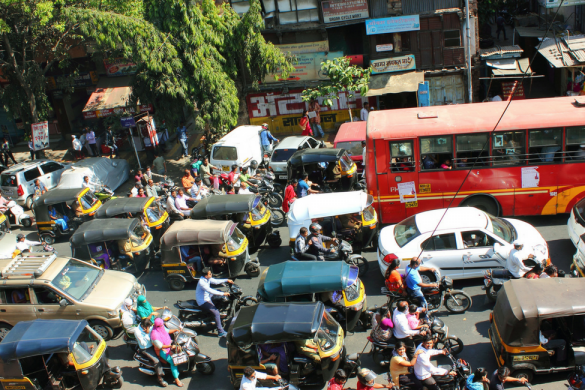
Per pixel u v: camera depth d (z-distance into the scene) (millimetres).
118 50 24766
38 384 9812
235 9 25031
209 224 13531
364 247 13727
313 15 24328
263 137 22609
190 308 11398
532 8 28828
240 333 9055
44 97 26453
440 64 23891
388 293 10945
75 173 20594
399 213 15117
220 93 21656
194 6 20922
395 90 23250
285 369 9336
